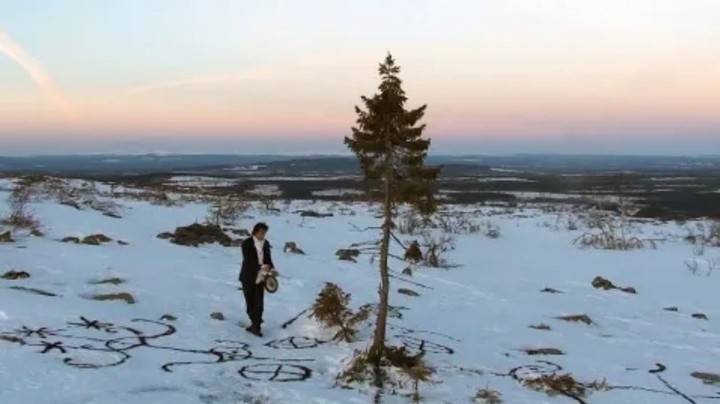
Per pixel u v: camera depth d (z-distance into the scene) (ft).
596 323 43.34
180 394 23.76
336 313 33.27
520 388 27.71
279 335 33.47
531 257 74.28
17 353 26.13
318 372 27.86
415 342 34.04
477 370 29.86
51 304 34.24
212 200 119.14
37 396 21.85
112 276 42.50
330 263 58.34
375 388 25.91
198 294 40.37
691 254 78.02
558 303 49.85
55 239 56.80
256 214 102.12
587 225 105.60
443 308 43.83
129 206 95.30
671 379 30.48
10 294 35.22
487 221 103.65
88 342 28.81
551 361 32.30
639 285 59.98
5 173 122.83
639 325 43.47
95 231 63.16
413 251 64.08
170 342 30.32
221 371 26.91
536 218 116.26
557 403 26.05
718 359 34.99
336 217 104.42
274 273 33.68
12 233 56.49
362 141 27.55
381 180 28.37
